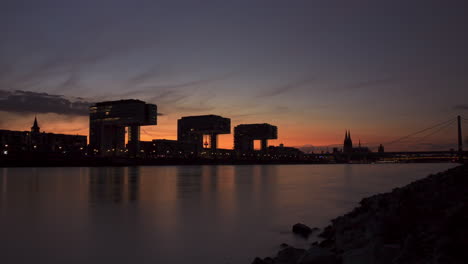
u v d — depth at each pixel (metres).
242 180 89.75
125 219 29.56
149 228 25.58
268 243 20.86
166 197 46.88
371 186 69.19
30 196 48.38
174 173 139.62
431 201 17.69
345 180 91.12
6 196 48.25
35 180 87.25
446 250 10.10
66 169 188.88
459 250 9.91
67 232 24.23
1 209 35.47
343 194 52.22
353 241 15.15
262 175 122.94
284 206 37.97
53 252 19.12
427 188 22.09
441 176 24.98
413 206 16.31
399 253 11.26
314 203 40.78
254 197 47.31
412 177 106.81
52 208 36.22
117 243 21.06
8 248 19.91
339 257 12.49
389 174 129.88
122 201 42.47
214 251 19.28
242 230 24.70
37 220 29.12
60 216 31.08
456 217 12.16
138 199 44.66
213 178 100.38
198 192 54.91
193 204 39.47
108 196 48.25
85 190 57.88
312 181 86.38
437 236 11.39
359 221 19.62
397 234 13.95
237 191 56.88
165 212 33.22
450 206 15.62
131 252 19.17
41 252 19.17
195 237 22.62
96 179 92.19
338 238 17.05
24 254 18.77
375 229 14.77
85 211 33.97
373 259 11.27
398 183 78.62
